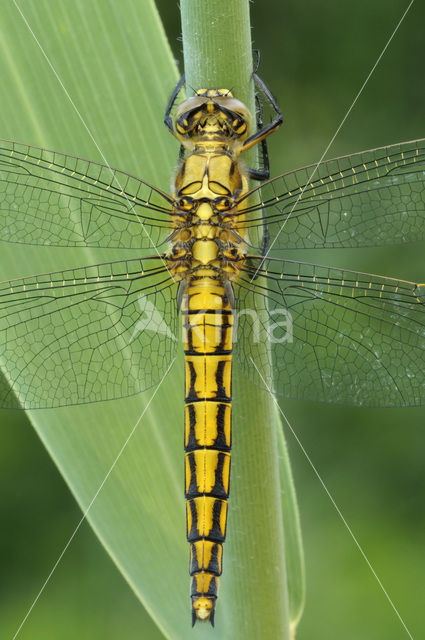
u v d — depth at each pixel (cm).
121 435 25
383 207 26
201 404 25
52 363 25
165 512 25
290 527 25
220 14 24
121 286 26
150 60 25
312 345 25
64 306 26
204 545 25
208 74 25
